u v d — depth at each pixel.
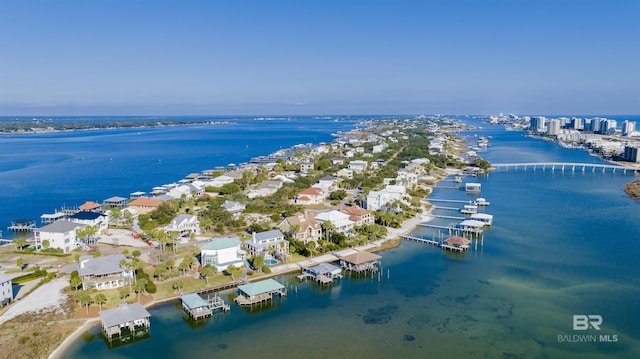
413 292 127.44
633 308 116.19
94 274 121.56
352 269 143.62
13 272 137.00
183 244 164.62
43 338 100.25
